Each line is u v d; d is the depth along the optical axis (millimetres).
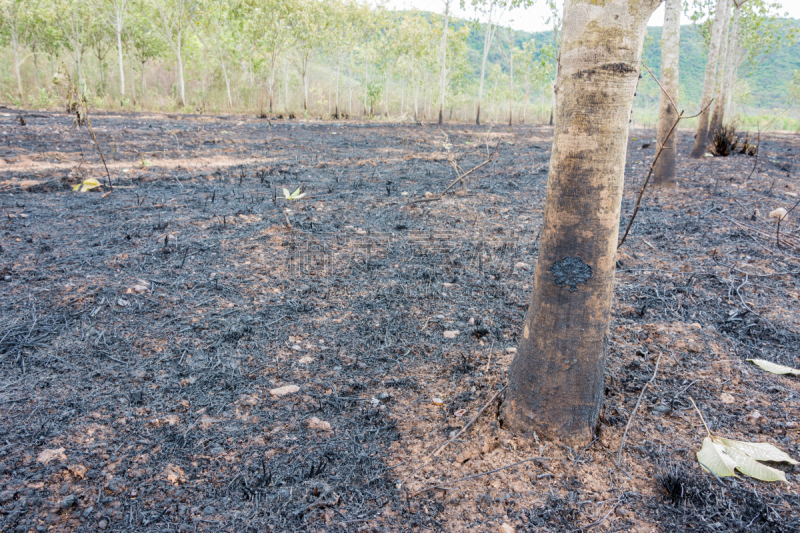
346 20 23812
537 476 1708
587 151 1596
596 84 1536
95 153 7918
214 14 21656
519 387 1917
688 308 3051
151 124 13234
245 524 1501
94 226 4316
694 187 6414
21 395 2049
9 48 22250
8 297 2883
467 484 1680
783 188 6371
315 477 1706
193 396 2129
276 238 4230
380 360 2504
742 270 3588
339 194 5996
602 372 1850
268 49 21406
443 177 7457
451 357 2537
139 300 2955
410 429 1983
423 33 24203
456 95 31641
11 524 1433
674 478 1651
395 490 1658
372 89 25875
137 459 1739
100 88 21594
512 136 16141
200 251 3826
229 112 21484
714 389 2225
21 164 6668
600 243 1684
